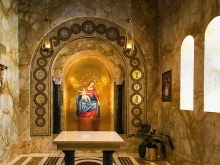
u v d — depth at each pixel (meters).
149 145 5.81
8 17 5.67
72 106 7.54
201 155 3.97
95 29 6.55
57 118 6.67
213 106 3.93
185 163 4.59
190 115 4.45
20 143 6.22
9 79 5.66
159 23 6.57
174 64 5.37
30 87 6.38
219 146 3.39
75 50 6.89
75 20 6.51
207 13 3.83
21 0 6.40
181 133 4.88
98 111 7.55
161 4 6.40
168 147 5.66
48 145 6.36
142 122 6.52
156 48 6.59
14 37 6.06
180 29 5.04
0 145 5.04
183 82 5.00
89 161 5.61
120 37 6.59
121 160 5.77
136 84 6.55
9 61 5.68
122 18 6.57
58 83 6.76
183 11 4.88
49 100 6.43
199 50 4.11
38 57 6.42
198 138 4.09
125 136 6.64
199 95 4.08
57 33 6.47
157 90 6.54
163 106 6.09
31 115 6.37
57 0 6.48
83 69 7.63
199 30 4.12
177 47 5.20
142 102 6.54
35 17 6.42
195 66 4.27
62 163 5.42
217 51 3.93
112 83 7.52
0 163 5.02
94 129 7.48
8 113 5.55
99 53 6.98
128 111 6.51
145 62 6.56
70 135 4.18
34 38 6.40
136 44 6.57
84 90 7.57
